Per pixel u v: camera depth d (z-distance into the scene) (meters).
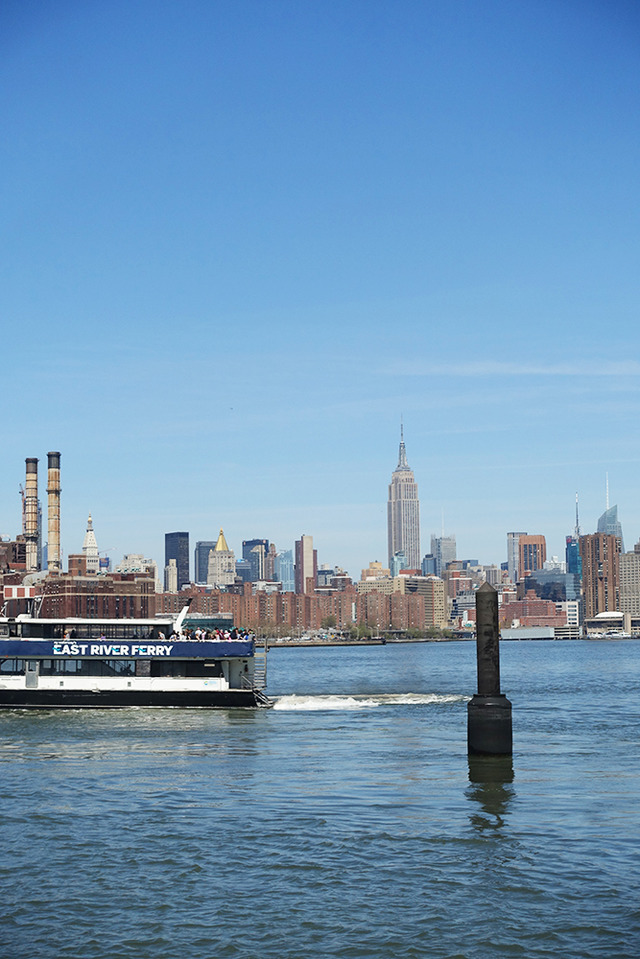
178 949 32.16
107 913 35.00
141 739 72.06
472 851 41.75
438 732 75.75
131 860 40.69
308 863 40.19
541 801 50.84
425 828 45.44
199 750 67.06
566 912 34.78
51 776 58.12
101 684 87.38
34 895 36.69
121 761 62.94
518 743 71.44
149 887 37.47
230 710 87.44
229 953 31.91
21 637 89.38
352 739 72.06
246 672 88.69
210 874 38.97
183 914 34.91
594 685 143.38
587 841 43.16
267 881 38.09
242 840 43.53
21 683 86.94
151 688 87.75
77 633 90.31
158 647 87.94
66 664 87.31
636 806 49.72
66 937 33.06
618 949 31.84
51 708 87.06
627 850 41.72
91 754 65.62
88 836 44.31
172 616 99.88
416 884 37.69
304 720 83.06
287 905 35.66
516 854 41.25
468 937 32.91
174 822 46.69
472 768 60.00
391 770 59.47
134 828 45.62
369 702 99.12
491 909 35.12
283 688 138.25
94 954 31.84
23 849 42.31
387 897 36.38
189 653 88.06
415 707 94.69
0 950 32.09
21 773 59.09
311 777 57.41
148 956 31.70
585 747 69.12
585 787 54.34
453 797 51.88
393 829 45.28
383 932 33.34
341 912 35.00
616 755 65.31
